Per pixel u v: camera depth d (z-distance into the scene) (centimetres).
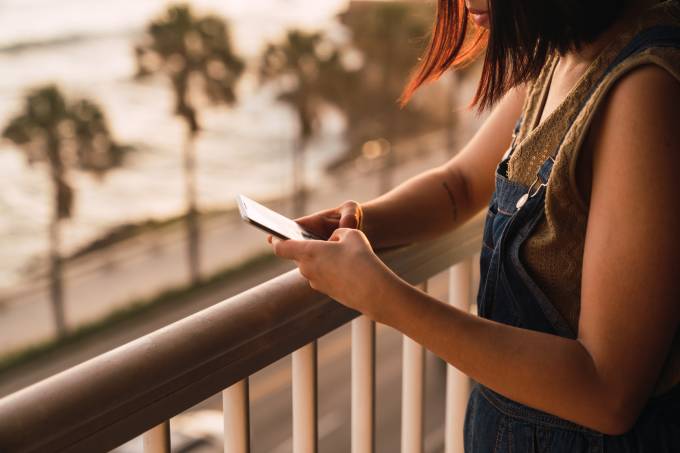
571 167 74
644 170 68
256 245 2845
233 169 3741
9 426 56
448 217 108
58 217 2753
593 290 70
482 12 85
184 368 69
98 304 2497
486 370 73
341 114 3891
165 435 70
